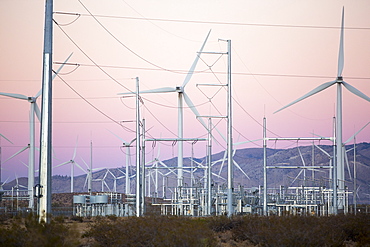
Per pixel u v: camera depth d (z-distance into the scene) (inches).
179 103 6889.8
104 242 2573.8
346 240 3193.9
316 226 2864.2
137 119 4852.4
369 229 3240.7
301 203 6501.0
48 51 2591.0
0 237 2118.6
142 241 2418.8
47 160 2514.8
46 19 2613.2
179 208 6535.4
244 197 6707.7
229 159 4170.8
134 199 6033.5
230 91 4333.2
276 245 2475.4
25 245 2043.6
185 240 2343.8
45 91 2559.1
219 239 3075.8
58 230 2148.1
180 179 6658.5
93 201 6186.0
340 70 6382.9
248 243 2930.6
